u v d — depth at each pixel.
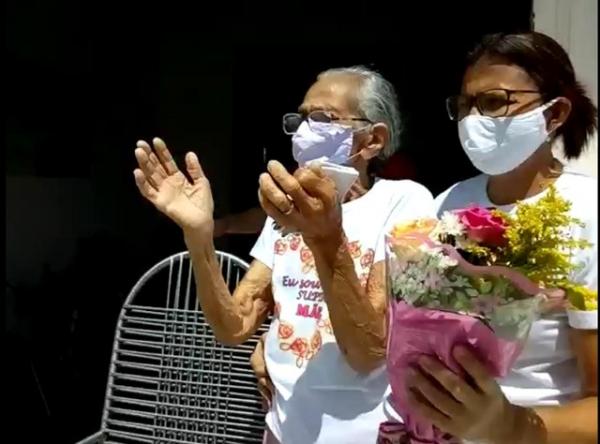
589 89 1.92
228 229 3.11
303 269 1.65
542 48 1.33
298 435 1.59
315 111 1.61
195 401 2.19
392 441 1.28
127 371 2.42
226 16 3.85
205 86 3.86
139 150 1.60
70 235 3.73
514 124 1.34
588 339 1.18
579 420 1.13
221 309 1.70
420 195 1.61
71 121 3.78
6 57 3.67
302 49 3.73
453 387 1.07
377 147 1.62
